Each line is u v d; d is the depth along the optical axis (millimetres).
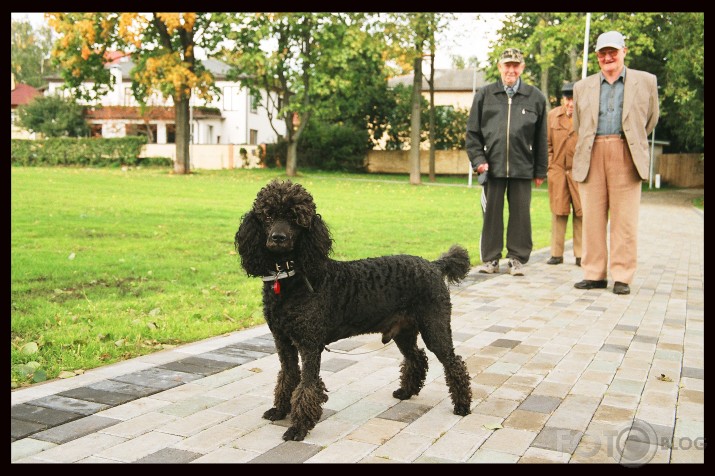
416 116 33000
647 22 30266
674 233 16188
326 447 3387
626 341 5609
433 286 3932
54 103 53062
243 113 53312
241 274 8523
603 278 8172
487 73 32750
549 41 29891
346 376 4613
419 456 3281
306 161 43219
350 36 30578
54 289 7188
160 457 3236
